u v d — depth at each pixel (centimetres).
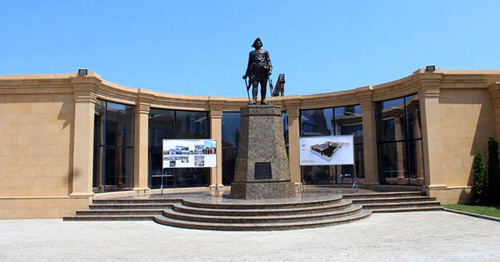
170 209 1602
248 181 1571
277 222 1304
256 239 1116
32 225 1463
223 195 1827
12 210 1666
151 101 2150
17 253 973
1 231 1327
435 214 1548
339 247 978
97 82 1759
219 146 2327
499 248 933
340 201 1595
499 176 1730
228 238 1141
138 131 2094
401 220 1409
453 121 1814
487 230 1177
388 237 1097
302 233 1189
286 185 1593
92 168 1745
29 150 1708
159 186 2234
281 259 869
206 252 955
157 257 910
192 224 1327
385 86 2062
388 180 2114
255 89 1695
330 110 2369
